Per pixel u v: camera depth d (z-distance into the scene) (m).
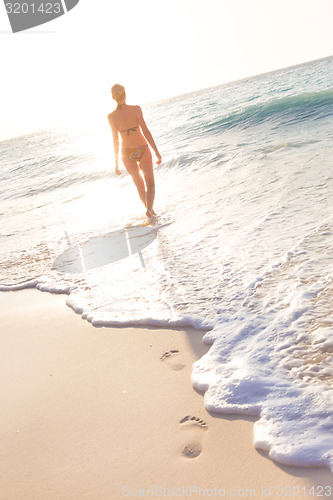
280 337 2.32
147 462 1.68
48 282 4.06
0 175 21.16
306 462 1.50
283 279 2.97
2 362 2.76
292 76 35.34
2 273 4.72
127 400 2.10
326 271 2.94
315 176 5.36
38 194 11.73
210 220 4.84
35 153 32.06
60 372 2.49
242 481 1.51
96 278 3.88
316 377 1.96
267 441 1.63
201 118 20.03
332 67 34.50
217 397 1.95
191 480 1.55
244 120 14.19
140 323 2.84
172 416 1.92
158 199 6.66
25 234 6.62
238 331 2.47
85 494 1.57
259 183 5.82
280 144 8.32
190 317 2.72
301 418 1.72
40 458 1.81
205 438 1.75
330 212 4.02
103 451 1.78
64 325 3.10
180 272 3.54
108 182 10.45
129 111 5.15
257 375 2.03
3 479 1.73
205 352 2.37
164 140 15.53
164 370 2.29
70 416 2.06
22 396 2.32
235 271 3.30
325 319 2.39
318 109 12.51
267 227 4.07
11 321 3.41
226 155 8.73
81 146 25.88
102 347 2.67
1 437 2.01
